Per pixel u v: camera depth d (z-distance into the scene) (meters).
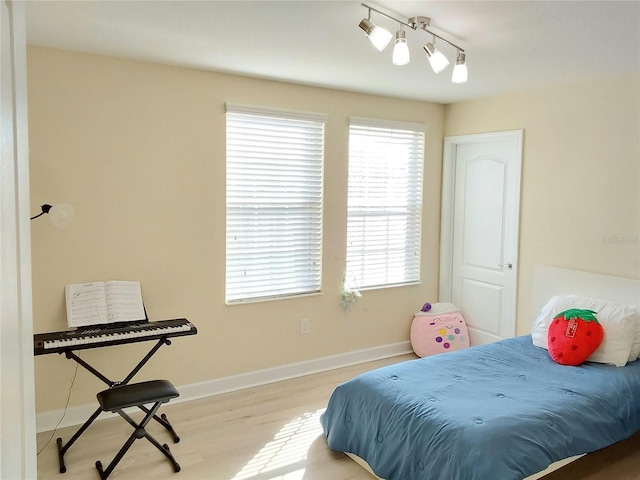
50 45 3.02
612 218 3.67
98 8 2.39
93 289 3.22
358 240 4.50
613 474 2.83
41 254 3.14
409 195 4.79
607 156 3.68
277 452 3.01
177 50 3.08
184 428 3.28
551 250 4.07
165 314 3.57
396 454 2.55
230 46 2.98
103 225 3.32
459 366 3.15
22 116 0.82
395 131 4.61
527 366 3.18
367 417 2.78
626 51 3.01
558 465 2.58
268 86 3.85
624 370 3.09
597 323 3.27
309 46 2.96
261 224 3.95
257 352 3.99
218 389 3.83
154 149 3.45
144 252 3.47
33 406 0.91
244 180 3.84
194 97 3.56
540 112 4.08
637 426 2.88
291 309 4.13
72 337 2.86
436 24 2.55
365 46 2.95
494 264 4.57
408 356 4.75
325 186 4.21
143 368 3.53
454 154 4.89
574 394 2.75
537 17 2.44
